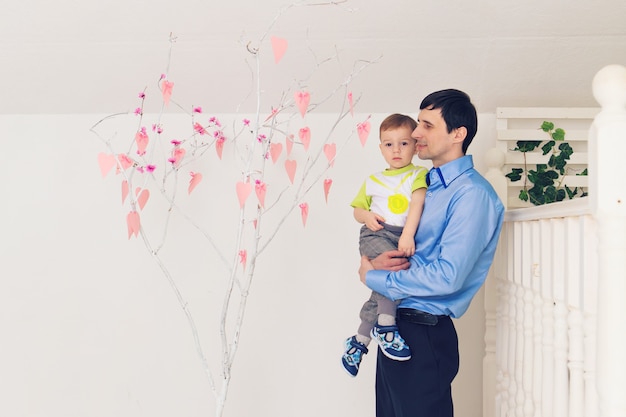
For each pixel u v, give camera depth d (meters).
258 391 2.83
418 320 1.88
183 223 2.86
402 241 1.93
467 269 1.81
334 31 2.47
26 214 2.90
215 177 2.85
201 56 2.60
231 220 2.84
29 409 2.88
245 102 2.79
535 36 2.45
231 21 2.45
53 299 2.89
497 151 2.54
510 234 2.24
